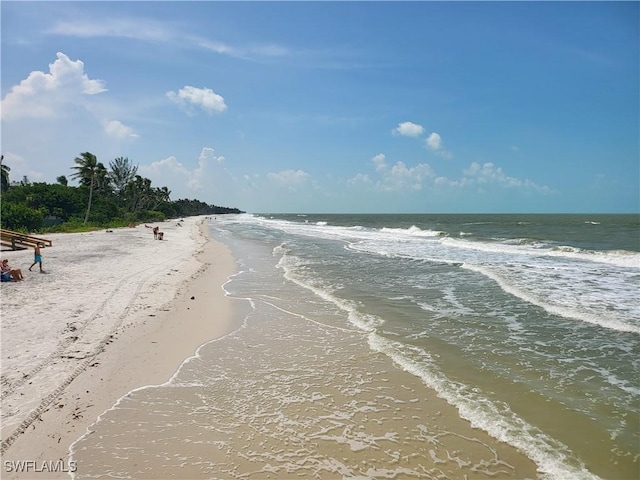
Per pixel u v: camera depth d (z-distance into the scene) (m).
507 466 4.59
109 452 4.77
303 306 11.78
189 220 100.44
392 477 4.43
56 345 7.78
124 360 7.36
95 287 12.87
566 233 39.53
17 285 12.61
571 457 4.72
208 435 5.16
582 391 6.29
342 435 5.20
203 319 10.28
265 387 6.53
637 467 4.52
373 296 12.91
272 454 4.80
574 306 11.02
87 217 49.69
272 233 49.81
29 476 4.34
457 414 5.68
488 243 29.45
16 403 5.67
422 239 35.78
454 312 10.86
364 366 7.37
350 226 68.06
